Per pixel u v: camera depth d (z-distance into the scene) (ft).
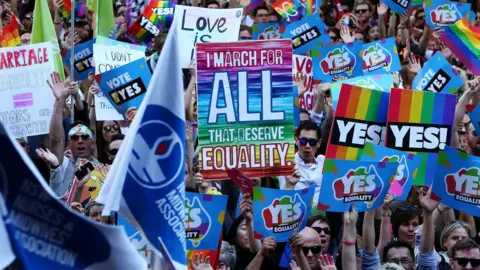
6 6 62.49
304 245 29.71
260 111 30.99
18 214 15.74
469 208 31.04
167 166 20.70
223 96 30.91
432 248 31.17
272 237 29.58
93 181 32.96
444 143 32.65
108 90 38.68
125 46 42.80
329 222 33.94
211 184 35.17
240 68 30.94
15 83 37.11
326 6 62.90
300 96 45.37
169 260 20.38
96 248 16.52
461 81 41.27
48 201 15.89
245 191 30.45
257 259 29.60
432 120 32.63
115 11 61.05
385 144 32.63
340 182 30.07
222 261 30.32
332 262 29.04
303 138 36.29
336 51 46.29
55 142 35.91
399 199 32.07
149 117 20.58
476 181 30.86
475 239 32.19
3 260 14.93
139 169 20.52
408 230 32.83
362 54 46.60
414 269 30.60
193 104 39.11
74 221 16.25
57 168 34.68
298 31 48.32
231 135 30.96
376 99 32.65
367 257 30.81
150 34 51.47
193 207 28.66
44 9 40.73
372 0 66.74
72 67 42.45
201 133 30.94
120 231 16.60
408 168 31.73
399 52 58.13
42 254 16.16
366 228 30.81
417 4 60.13
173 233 20.67
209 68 30.83
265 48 30.94
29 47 36.96
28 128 37.14
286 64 30.99
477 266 29.17
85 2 57.21
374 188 30.22
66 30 56.34
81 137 35.58
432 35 55.36
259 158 31.01
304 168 36.40
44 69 36.99
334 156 32.65
